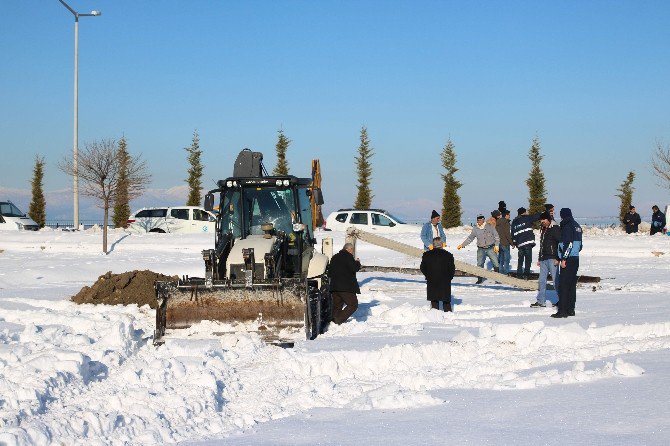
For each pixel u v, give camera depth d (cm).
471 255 2738
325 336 1133
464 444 571
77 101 3322
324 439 605
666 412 623
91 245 2858
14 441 548
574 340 1016
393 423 643
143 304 1549
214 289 1119
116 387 753
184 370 814
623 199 6016
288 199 1341
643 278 2053
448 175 5428
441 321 1277
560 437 574
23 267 2205
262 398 747
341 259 1309
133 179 2859
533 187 5516
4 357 812
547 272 1495
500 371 850
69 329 1148
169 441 608
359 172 5656
